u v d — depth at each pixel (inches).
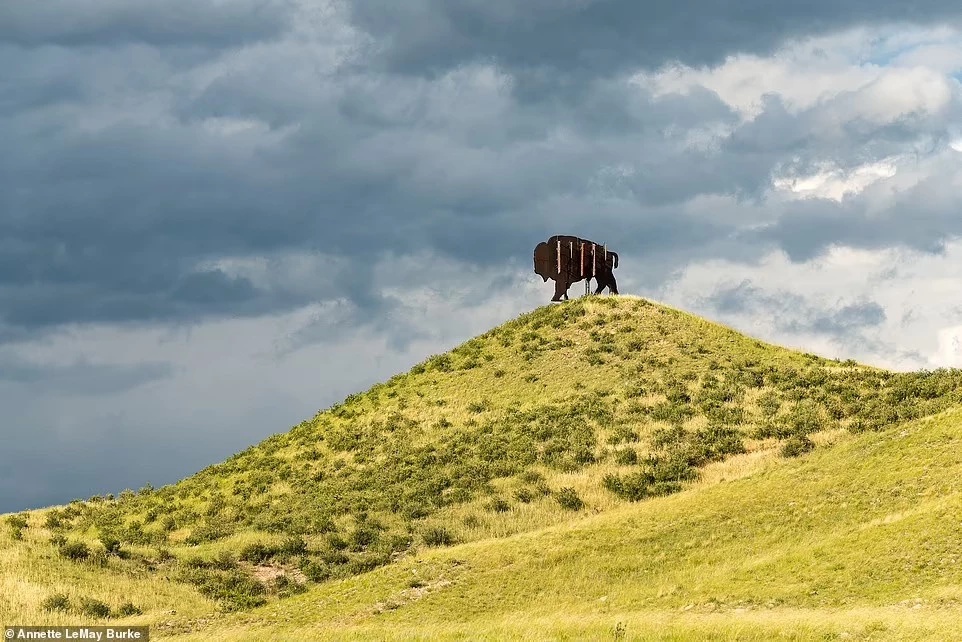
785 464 3134.8
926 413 3457.2
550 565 2573.8
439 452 3764.8
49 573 2709.2
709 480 3233.3
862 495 2637.8
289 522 3344.0
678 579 2369.6
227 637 2193.7
